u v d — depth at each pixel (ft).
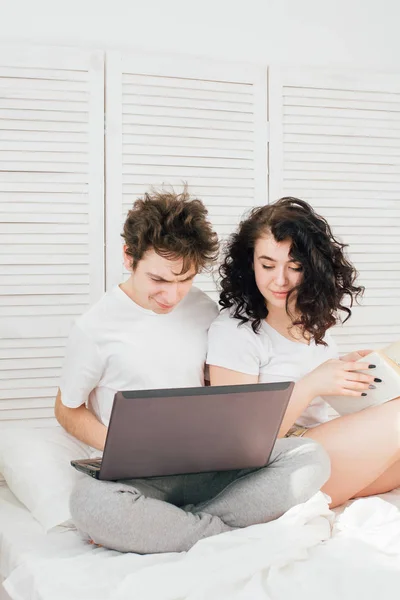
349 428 6.09
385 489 6.63
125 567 4.71
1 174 7.95
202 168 8.54
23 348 8.02
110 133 8.21
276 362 6.55
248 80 8.66
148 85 8.33
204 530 5.15
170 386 6.34
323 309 6.29
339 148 8.98
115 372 6.28
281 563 4.57
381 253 9.16
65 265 8.13
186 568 4.47
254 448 5.33
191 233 5.79
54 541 5.44
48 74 8.02
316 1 8.96
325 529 5.06
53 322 8.09
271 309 6.64
